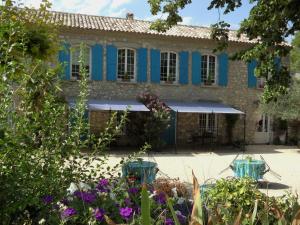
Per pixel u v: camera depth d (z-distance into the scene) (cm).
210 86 2689
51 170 414
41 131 436
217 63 2705
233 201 565
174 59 2630
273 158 2169
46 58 518
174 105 2508
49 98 452
